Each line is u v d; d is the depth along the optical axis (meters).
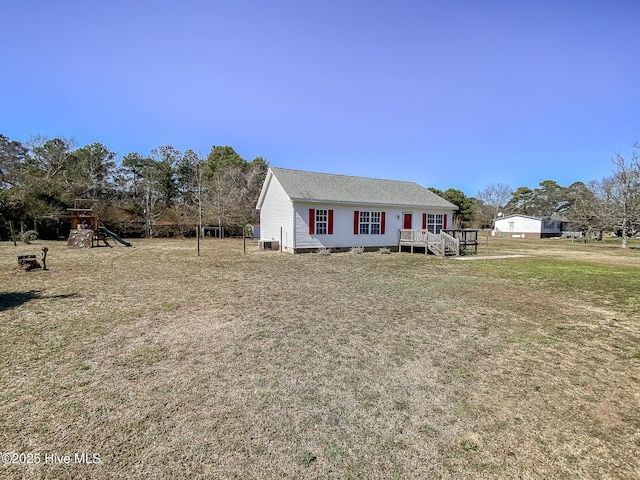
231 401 2.56
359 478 1.76
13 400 2.53
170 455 1.93
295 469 1.82
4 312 5.07
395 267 10.55
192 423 2.26
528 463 1.91
